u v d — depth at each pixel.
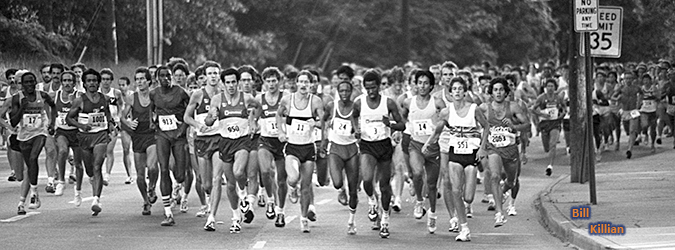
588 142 37.47
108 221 36.66
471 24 138.00
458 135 32.03
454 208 34.12
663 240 28.70
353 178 32.72
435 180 33.59
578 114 45.50
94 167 37.72
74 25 120.81
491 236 33.09
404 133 37.50
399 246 31.03
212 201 34.38
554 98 54.16
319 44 149.25
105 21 121.75
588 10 37.47
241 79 33.78
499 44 139.12
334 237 32.84
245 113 33.69
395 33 146.75
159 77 35.69
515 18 137.25
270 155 34.22
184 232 33.94
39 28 105.88
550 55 137.12
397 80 44.09
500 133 35.56
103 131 38.09
